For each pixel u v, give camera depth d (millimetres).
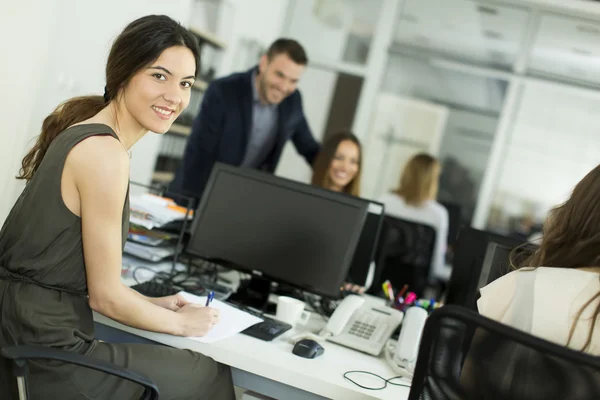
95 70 4160
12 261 1479
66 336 1461
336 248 2074
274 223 2182
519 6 5758
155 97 1604
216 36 5070
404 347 1794
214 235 2254
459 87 5941
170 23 1633
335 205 2107
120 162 1497
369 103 6098
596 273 1270
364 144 6121
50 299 1478
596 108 5684
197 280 2277
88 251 1494
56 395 1428
